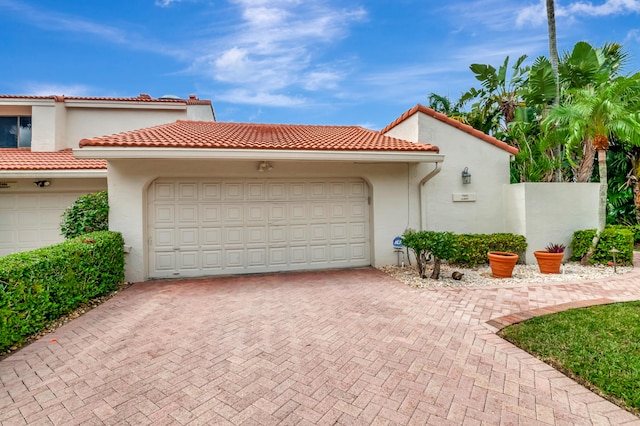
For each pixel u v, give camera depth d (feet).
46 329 16.80
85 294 20.30
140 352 14.32
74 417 10.02
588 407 10.37
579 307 19.26
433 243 25.62
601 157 30.30
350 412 10.22
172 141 25.84
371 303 20.86
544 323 16.80
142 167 26.89
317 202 31.12
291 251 30.60
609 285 24.47
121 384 11.81
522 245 31.73
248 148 25.70
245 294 23.22
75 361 13.51
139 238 26.84
